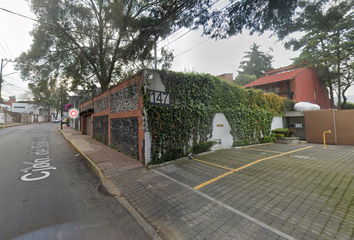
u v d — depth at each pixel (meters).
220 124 8.57
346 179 4.22
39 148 8.96
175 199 3.52
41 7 9.97
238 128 9.28
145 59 8.31
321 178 4.33
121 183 4.44
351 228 2.42
